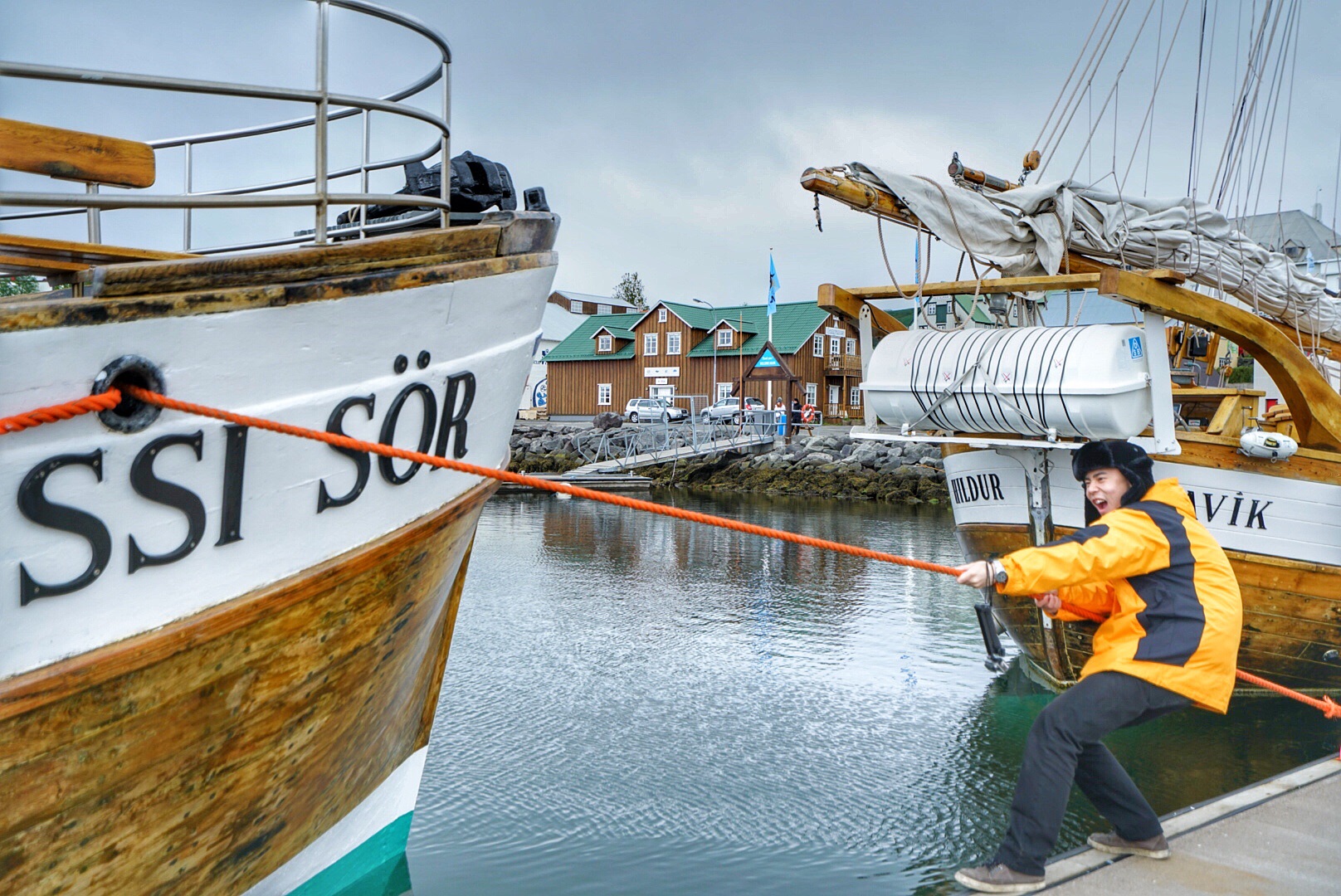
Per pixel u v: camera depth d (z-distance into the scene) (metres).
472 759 6.25
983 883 3.33
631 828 5.17
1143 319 6.80
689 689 7.92
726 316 48.38
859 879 4.61
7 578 2.31
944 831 5.21
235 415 2.55
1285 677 7.70
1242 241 8.41
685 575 13.71
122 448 2.44
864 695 7.81
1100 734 3.34
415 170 4.12
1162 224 7.99
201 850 3.19
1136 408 6.64
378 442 3.12
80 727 2.54
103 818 2.76
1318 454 7.14
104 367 2.37
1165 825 3.83
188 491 2.61
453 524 3.65
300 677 3.17
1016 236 7.43
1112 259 8.15
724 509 25.89
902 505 27.84
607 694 7.76
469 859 4.76
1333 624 7.43
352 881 4.20
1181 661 3.25
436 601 3.91
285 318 2.71
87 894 2.84
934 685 8.11
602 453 34.97
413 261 3.11
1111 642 3.43
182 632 2.65
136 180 2.78
